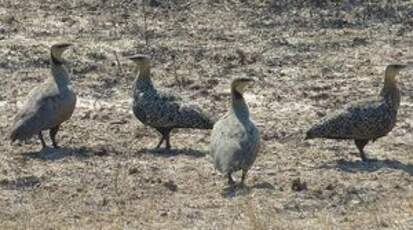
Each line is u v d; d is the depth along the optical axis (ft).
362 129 53.83
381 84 68.49
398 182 51.57
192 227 45.57
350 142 58.39
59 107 55.67
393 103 54.60
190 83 68.33
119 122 61.36
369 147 57.47
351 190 50.14
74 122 61.26
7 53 73.26
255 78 69.56
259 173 52.70
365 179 51.98
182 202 48.60
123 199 49.03
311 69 71.56
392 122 54.60
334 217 46.78
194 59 73.20
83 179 51.67
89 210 47.75
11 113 62.80
